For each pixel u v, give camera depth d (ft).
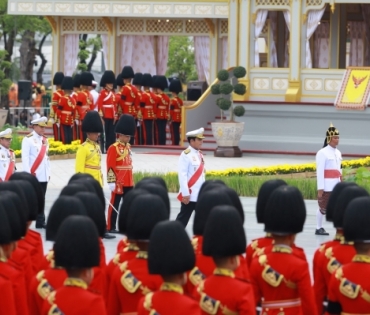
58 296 56.70
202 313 58.29
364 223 64.34
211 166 203.62
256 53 239.91
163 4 260.42
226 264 58.90
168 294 54.90
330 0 232.32
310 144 230.48
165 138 244.63
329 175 131.13
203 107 242.17
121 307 63.41
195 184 126.31
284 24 259.60
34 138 138.41
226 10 255.50
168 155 224.53
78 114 228.84
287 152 229.45
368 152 226.17
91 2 265.95
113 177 128.98
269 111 233.76
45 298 59.31
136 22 271.69
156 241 55.21
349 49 264.72
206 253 59.31
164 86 243.81
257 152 230.07
